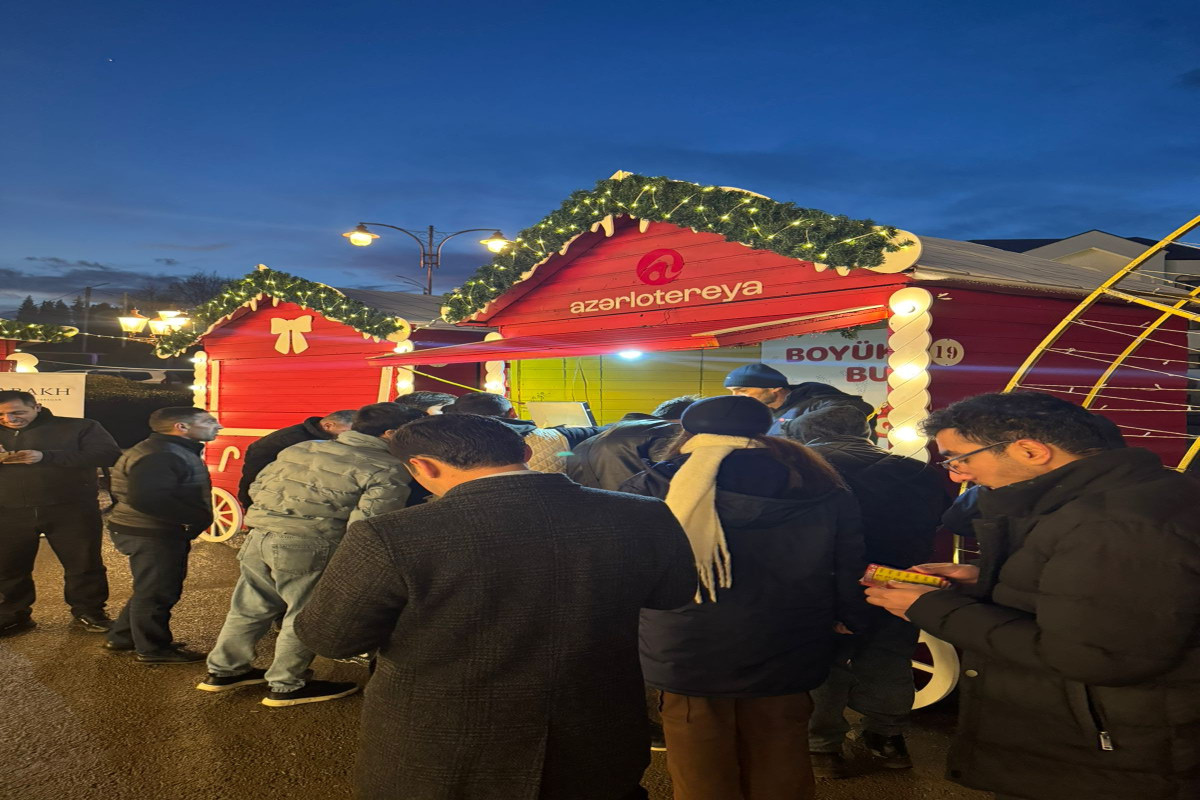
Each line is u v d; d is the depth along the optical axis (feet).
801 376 18.47
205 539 29.68
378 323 25.68
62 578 23.48
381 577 5.80
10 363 34.06
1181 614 5.36
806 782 8.63
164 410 16.60
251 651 15.23
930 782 12.04
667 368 23.09
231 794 11.67
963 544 14.12
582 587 6.10
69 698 14.84
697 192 17.11
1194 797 5.67
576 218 19.97
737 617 8.30
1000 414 6.48
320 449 14.43
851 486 11.06
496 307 23.24
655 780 12.22
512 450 6.50
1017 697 6.19
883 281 15.06
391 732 5.97
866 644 12.25
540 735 5.95
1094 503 5.88
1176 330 19.86
